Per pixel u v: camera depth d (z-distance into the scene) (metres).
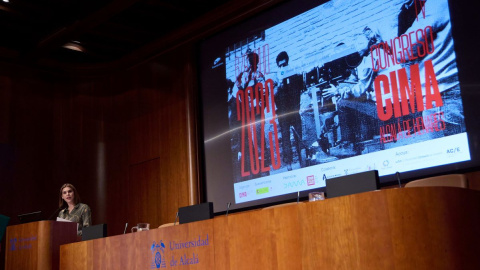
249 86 6.95
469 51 5.14
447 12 5.32
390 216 2.72
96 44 8.13
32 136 7.99
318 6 6.39
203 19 7.36
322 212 2.92
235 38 7.21
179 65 7.77
